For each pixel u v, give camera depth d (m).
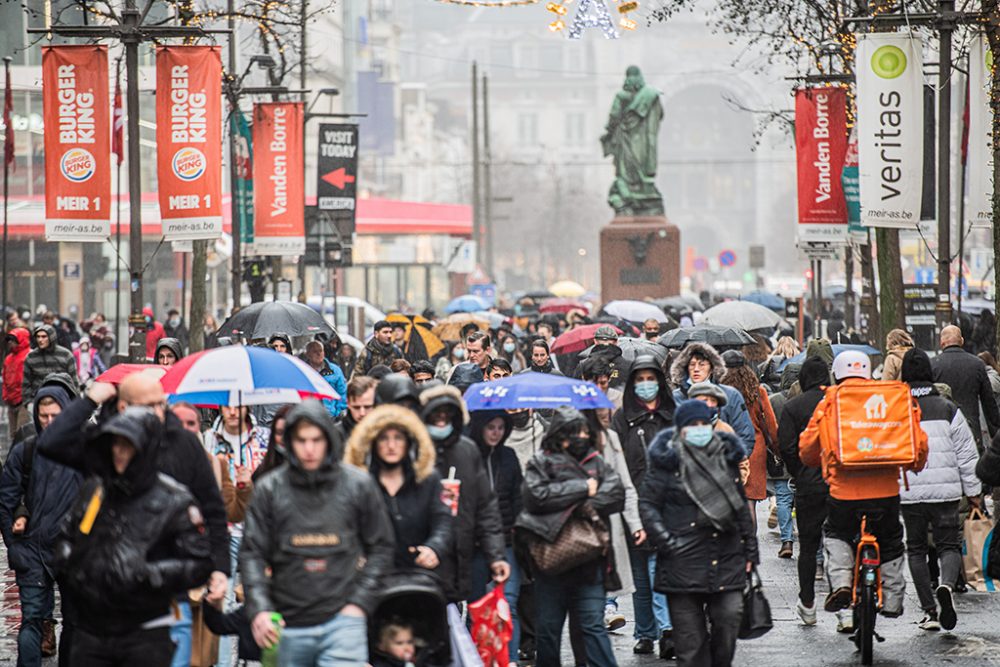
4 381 73.31
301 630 22.11
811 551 36.91
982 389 42.72
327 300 128.50
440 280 190.50
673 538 28.53
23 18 137.50
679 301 109.69
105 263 146.75
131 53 56.22
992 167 58.53
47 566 31.28
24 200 146.12
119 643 22.42
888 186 59.03
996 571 34.59
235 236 87.00
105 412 26.09
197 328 85.56
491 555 27.53
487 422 31.23
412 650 24.36
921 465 33.12
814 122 79.00
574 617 30.61
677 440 28.78
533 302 129.50
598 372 36.12
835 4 77.50
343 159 103.94
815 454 33.81
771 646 34.69
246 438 32.44
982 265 127.81
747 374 41.84
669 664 33.16
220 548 24.45
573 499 28.61
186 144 56.97
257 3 82.81
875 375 52.53
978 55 59.47
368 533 22.45
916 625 36.97
